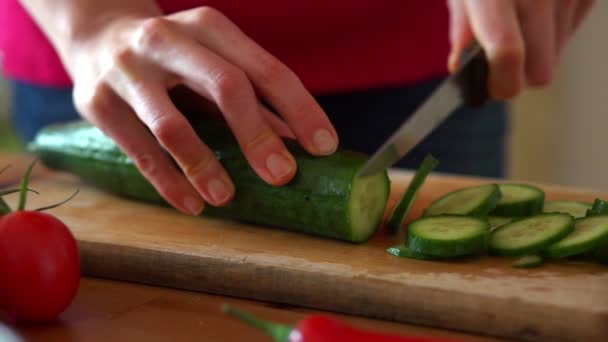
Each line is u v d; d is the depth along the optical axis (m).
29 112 1.09
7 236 0.61
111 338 0.61
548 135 1.42
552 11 0.81
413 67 0.99
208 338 0.61
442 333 0.63
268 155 0.70
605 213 0.71
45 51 1.02
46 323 0.63
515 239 0.68
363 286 0.64
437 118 0.76
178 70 0.71
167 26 0.71
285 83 0.70
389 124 1.01
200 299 0.67
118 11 0.77
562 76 1.38
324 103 1.01
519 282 0.63
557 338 0.61
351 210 0.70
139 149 0.75
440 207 0.74
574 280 0.64
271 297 0.67
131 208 0.80
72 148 0.86
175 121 0.71
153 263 0.69
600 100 1.35
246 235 0.73
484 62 0.79
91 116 0.75
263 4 0.92
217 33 0.71
